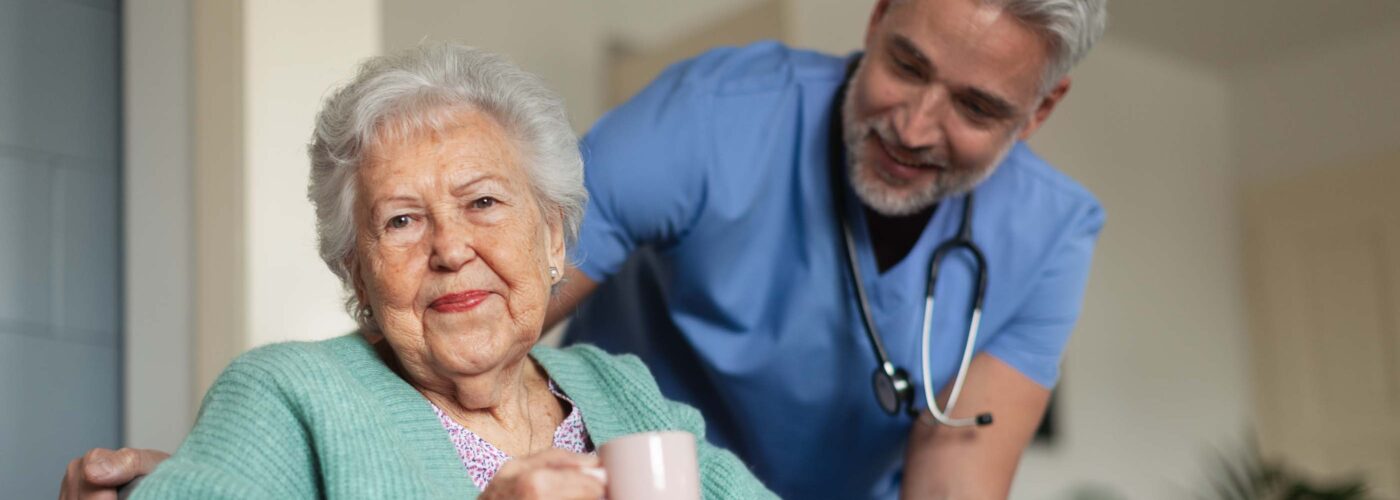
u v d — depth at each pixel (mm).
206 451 893
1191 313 4547
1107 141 4391
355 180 956
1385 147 4453
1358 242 4504
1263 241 4715
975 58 1331
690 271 1580
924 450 1597
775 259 1574
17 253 1695
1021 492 3914
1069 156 4250
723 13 3248
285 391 926
